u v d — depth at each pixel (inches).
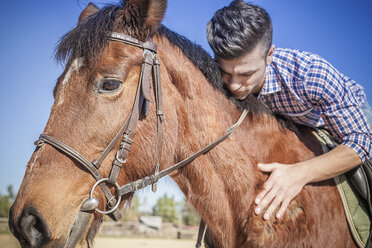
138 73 66.7
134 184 67.1
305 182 73.1
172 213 1170.6
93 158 61.7
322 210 74.9
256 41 71.2
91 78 62.3
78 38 65.0
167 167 72.1
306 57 80.5
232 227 74.7
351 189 80.4
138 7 68.3
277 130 82.5
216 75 79.7
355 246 78.4
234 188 74.2
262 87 82.0
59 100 62.9
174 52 76.6
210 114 76.4
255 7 73.7
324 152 83.2
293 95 79.9
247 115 81.4
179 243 594.2
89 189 61.9
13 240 65.1
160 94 69.1
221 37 71.6
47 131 61.4
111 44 65.3
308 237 71.7
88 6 87.7
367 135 76.8
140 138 66.6
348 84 89.4
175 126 71.8
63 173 59.4
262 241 70.2
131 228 783.7
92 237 65.7
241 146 77.0
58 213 57.7
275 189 71.7
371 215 78.0
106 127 62.2
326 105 77.6
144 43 68.4
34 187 57.6
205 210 74.7
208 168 74.4
